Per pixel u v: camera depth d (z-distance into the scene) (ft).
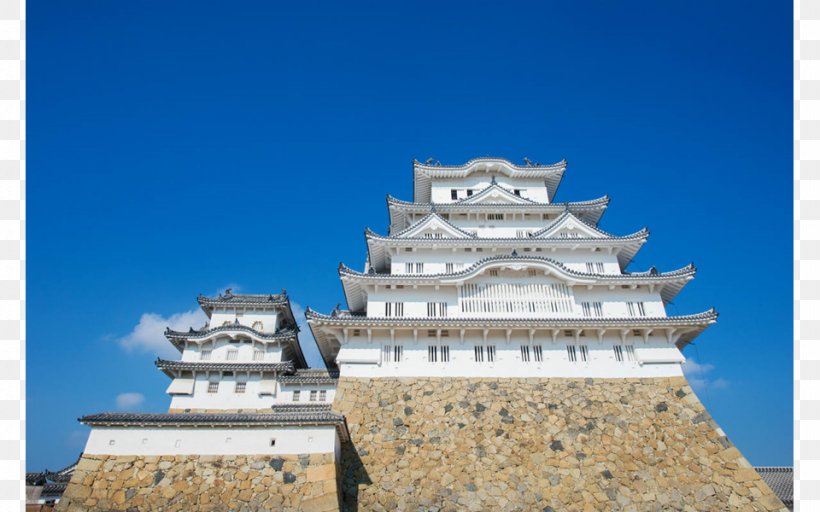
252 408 141.69
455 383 114.83
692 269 125.90
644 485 98.02
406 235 138.72
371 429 105.81
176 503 79.92
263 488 81.97
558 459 101.50
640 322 118.62
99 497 79.61
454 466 99.66
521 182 162.91
